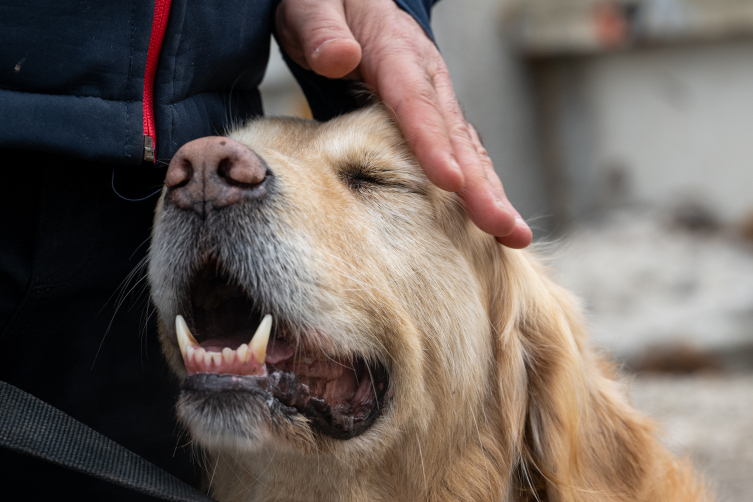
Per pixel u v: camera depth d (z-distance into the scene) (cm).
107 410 203
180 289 186
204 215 184
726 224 1131
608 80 1201
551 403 235
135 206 199
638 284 893
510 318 238
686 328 762
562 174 1240
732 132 1146
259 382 174
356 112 232
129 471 147
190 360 175
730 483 395
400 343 207
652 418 285
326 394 205
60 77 162
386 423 209
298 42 229
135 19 168
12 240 171
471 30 1081
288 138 231
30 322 177
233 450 182
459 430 226
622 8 1121
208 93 212
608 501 238
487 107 1080
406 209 220
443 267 224
